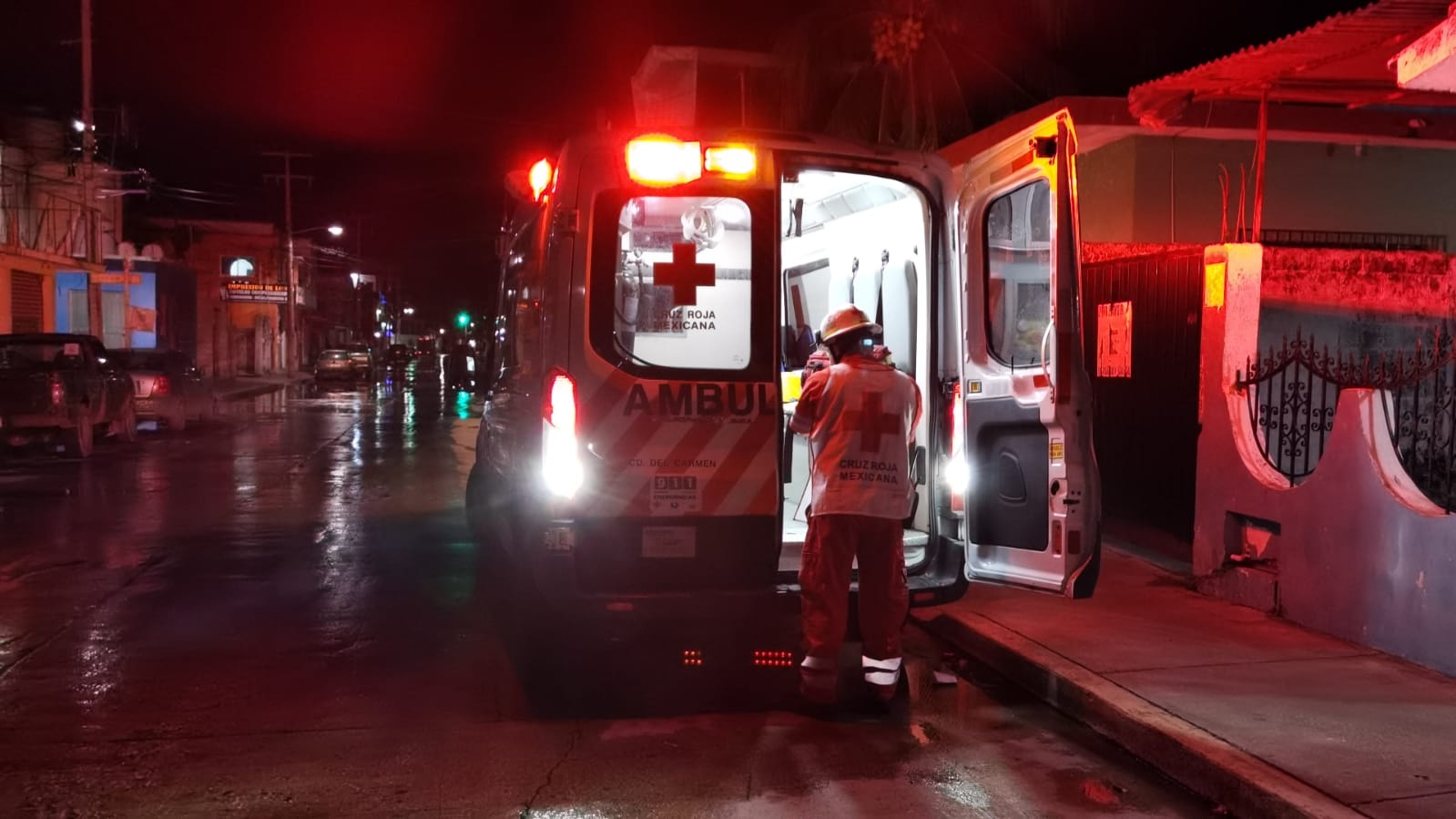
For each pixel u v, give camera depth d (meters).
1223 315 7.07
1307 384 8.13
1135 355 8.47
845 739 5.05
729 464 5.41
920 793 4.43
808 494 7.17
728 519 5.41
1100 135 10.96
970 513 5.83
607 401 5.29
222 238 53.44
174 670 6.03
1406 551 5.66
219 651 6.38
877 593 5.32
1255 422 7.05
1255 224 8.44
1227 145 11.16
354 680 5.88
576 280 5.28
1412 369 7.26
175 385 20.47
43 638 6.64
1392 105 9.27
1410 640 5.65
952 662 6.27
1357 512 5.96
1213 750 4.47
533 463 5.43
